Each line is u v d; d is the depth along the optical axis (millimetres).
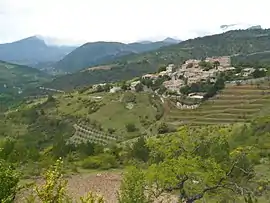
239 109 142875
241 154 30719
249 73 198000
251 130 82062
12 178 20188
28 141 138750
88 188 60438
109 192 57875
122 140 140875
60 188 18312
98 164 78312
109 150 92438
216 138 35188
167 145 29766
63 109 196375
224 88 165250
